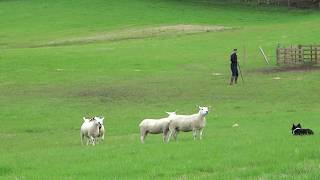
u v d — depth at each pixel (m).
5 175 18.89
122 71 62.94
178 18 116.56
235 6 132.50
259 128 31.42
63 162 20.92
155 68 64.81
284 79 55.19
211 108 41.78
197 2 136.62
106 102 45.47
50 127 36.38
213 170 17.66
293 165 17.11
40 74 61.12
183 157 20.16
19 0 141.38
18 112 41.81
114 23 111.44
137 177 16.94
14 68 64.44
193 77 58.34
